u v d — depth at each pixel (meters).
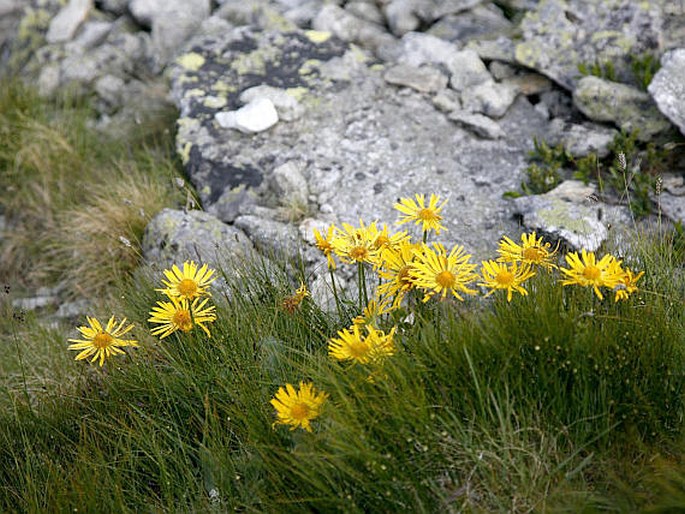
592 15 1.57
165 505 1.12
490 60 1.64
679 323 1.12
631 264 1.21
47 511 1.10
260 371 1.15
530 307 1.10
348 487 1.04
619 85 1.50
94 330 1.18
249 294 1.24
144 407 1.19
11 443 1.19
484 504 1.04
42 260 1.60
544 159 1.48
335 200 1.48
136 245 1.48
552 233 1.33
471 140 1.54
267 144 1.56
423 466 1.04
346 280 1.35
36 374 1.32
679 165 1.44
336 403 1.07
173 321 1.16
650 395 1.07
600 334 1.07
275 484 1.06
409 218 1.17
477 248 1.38
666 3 1.54
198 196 1.53
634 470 1.04
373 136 1.56
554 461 1.06
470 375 1.07
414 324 1.12
